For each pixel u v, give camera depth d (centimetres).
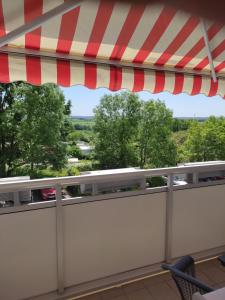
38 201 200
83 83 226
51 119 1340
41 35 191
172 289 230
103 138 1686
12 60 200
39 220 199
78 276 221
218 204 278
